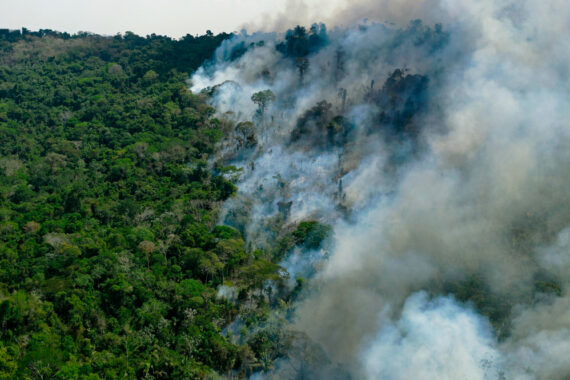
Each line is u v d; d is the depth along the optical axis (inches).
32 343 3846.0
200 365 4119.1
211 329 4439.0
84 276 4635.8
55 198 6904.5
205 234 5802.2
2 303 4030.5
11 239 5708.7
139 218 6304.1
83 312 4313.5
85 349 4015.8
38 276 4749.0
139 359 4037.9
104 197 6958.7
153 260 5265.8
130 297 4576.8
